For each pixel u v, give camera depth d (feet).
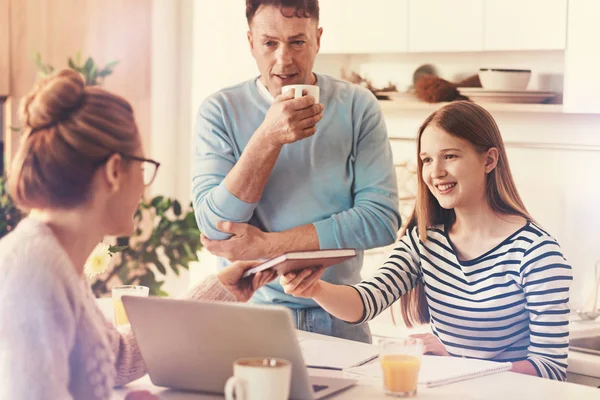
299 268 5.28
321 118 6.63
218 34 12.23
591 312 9.36
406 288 6.75
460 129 6.30
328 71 11.35
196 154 7.41
